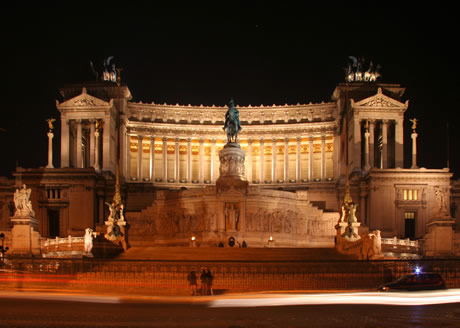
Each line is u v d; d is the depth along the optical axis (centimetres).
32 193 9694
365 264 5200
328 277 5041
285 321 3061
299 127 11550
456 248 7444
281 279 5078
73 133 11381
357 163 10688
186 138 11681
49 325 2864
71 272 5297
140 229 9119
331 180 11481
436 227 7281
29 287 4847
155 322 2998
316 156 11631
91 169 9694
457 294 4112
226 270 5297
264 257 6344
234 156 8831
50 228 9831
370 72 11825
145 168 11619
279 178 11694
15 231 6781
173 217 8912
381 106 10881
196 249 6631
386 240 7662
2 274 5159
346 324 2973
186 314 3284
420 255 7631
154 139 11625
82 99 10825
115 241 6688
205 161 11781
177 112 11875
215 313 3331
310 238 9012
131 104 11688
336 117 11438
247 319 3120
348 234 6606
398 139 10856
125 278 5119
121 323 2950
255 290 4784
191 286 4569
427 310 3453
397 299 3919
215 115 11925
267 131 11669
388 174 9738
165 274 5209
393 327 2883
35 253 6794
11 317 3100
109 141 10750
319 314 3300
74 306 3575
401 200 9719
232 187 8556
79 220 9625
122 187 10112
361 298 3975
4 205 10219
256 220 8544
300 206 9062
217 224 8512
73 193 9675
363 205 9988
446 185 9706
